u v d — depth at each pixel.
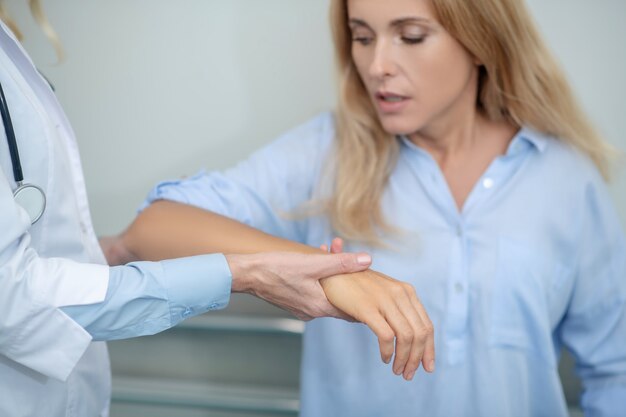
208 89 1.51
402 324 0.90
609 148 1.26
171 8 1.48
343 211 1.20
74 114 1.56
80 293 0.83
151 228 1.13
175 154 1.56
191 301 0.89
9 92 0.91
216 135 1.54
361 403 1.24
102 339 0.89
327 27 1.44
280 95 1.50
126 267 0.88
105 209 1.61
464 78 1.12
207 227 1.10
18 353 0.84
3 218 0.80
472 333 1.17
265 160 1.27
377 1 1.04
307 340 1.28
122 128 1.56
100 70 1.53
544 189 1.19
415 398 1.21
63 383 0.99
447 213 1.18
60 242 0.96
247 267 0.92
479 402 1.18
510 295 1.17
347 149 1.23
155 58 1.51
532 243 1.17
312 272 0.94
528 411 1.21
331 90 1.48
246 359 1.64
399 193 1.21
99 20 1.50
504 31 1.10
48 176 0.93
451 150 1.22
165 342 1.65
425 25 1.05
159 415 1.74
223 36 1.48
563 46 1.41
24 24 1.51
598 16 1.39
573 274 1.21
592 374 1.27
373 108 1.22
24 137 0.91
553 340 1.32
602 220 1.21
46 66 1.54
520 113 1.20
